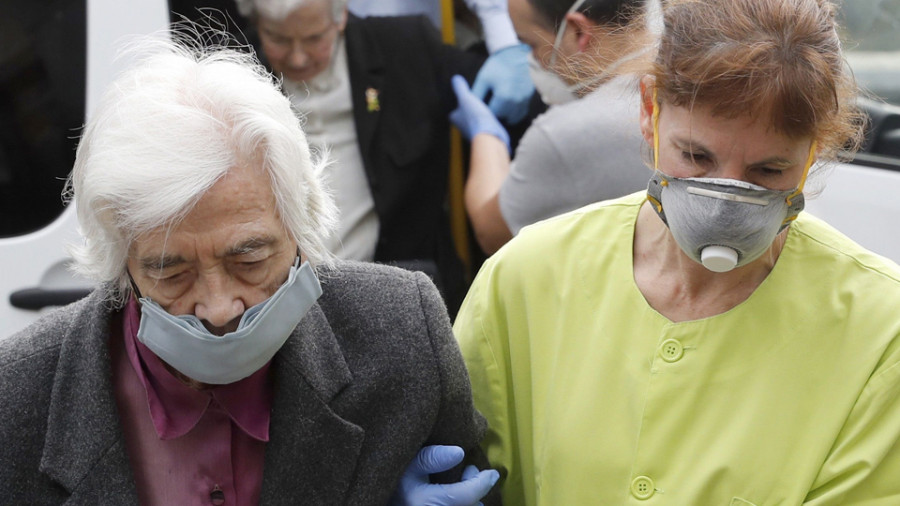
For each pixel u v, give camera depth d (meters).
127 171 1.19
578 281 1.55
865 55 2.71
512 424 1.65
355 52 2.69
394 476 1.50
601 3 2.24
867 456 1.34
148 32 2.51
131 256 1.27
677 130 1.30
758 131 1.24
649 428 1.44
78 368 1.39
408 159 2.74
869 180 2.66
